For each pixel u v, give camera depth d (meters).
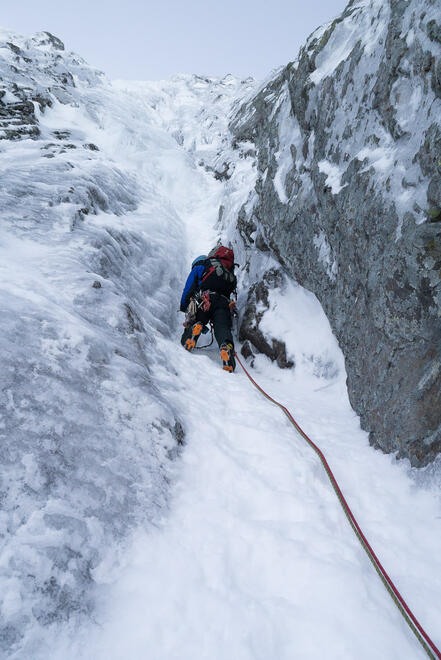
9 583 1.06
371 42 2.49
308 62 3.25
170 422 2.01
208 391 2.81
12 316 1.90
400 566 1.50
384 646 1.18
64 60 10.40
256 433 2.29
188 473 1.84
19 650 0.98
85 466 1.51
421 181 1.91
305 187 3.34
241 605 1.26
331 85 2.88
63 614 1.10
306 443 2.31
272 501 1.76
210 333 4.36
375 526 1.70
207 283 3.97
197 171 8.43
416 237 1.85
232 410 2.63
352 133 2.62
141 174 7.13
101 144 7.45
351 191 2.50
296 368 3.48
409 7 2.07
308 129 3.33
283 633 1.20
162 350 3.02
